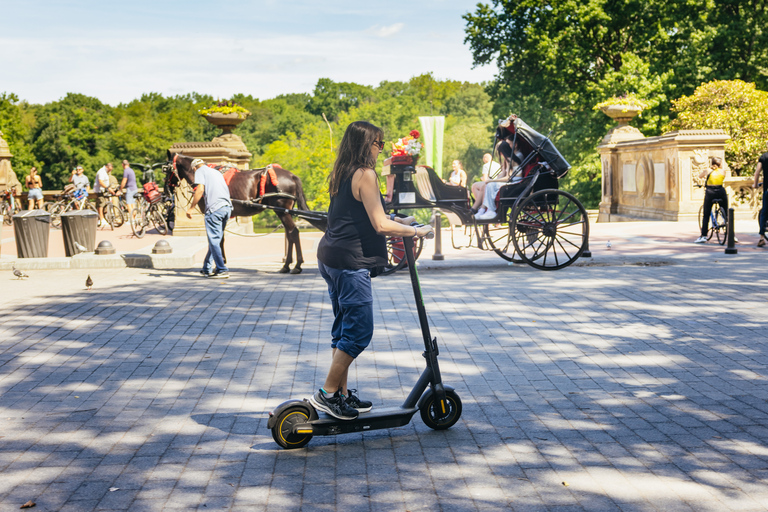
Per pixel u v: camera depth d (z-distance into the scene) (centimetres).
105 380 565
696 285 948
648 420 461
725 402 493
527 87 3444
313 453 416
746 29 3222
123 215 2077
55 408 499
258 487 369
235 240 1731
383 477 380
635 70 3111
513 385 541
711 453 405
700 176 1397
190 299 911
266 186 1140
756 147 2303
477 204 1173
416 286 446
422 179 1098
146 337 705
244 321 775
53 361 622
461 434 444
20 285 1055
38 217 1298
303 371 583
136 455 413
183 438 440
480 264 1185
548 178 1149
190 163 1156
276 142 9612
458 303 862
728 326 713
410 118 10469
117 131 9650
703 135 1869
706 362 592
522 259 1132
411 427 461
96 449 423
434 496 356
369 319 427
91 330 738
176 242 1521
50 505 348
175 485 371
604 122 3297
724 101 2423
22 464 401
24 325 765
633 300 858
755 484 364
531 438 434
